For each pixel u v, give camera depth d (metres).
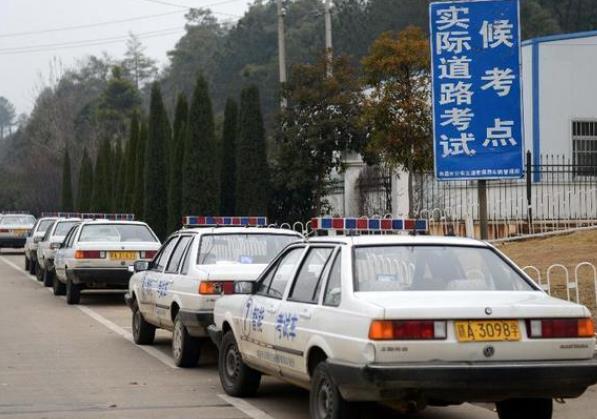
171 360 13.62
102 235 21.94
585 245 20.14
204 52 111.69
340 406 7.93
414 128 23.36
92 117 90.19
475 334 7.54
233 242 13.23
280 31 34.88
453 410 10.20
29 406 10.12
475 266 8.59
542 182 26.58
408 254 8.55
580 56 28.78
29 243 32.78
